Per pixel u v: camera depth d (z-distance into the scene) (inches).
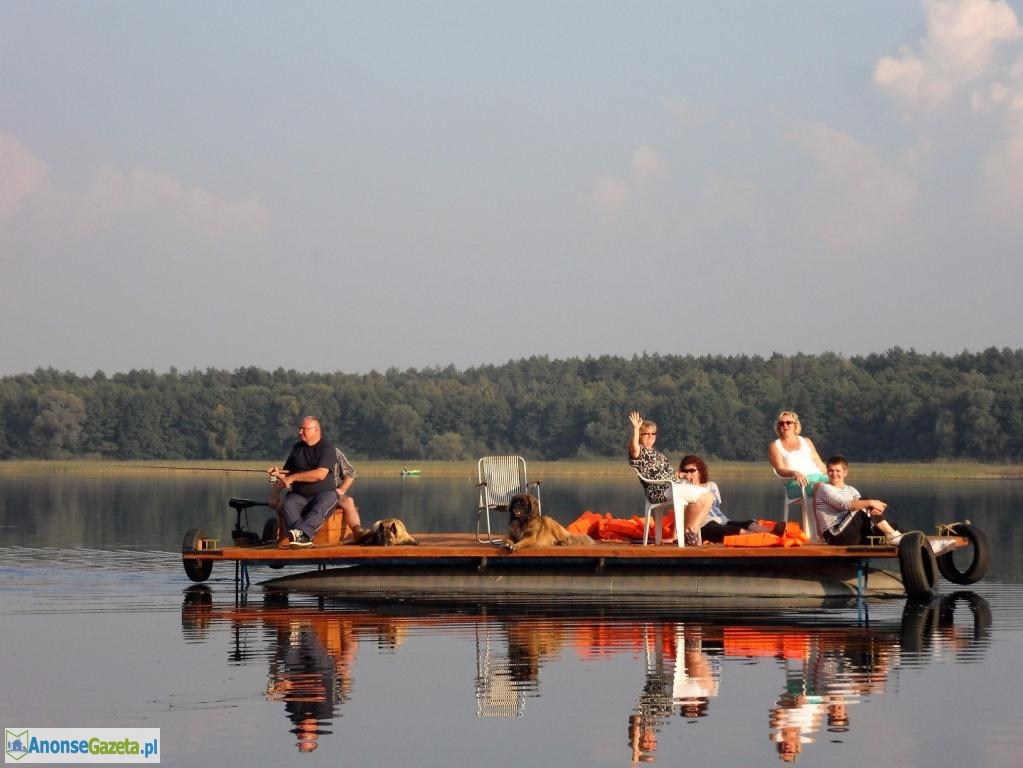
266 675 642.8
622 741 515.5
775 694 595.8
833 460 928.3
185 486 3863.2
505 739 519.5
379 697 593.0
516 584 959.6
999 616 840.9
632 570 957.2
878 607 888.3
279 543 978.1
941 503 2544.3
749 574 941.2
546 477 5531.5
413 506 2396.7
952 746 505.4
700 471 976.9
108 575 1104.8
